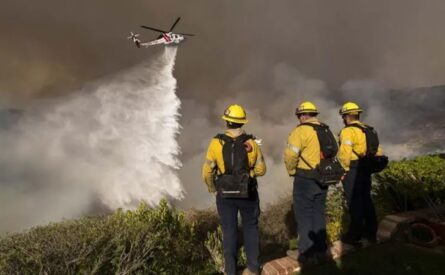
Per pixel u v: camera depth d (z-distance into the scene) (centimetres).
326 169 370
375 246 435
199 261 498
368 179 429
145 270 367
